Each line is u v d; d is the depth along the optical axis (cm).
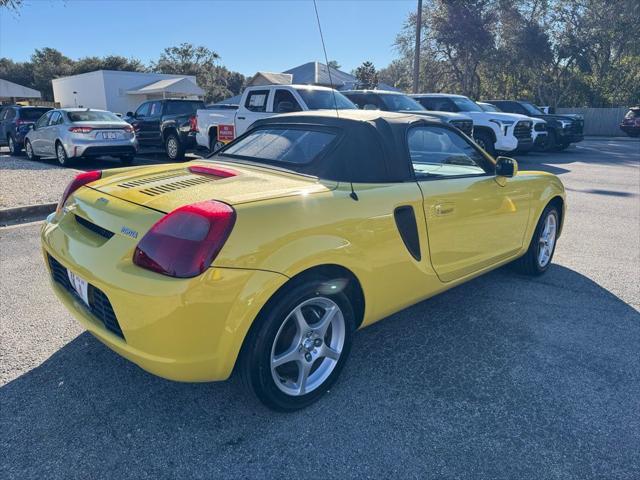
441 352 325
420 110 1205
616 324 370
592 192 935
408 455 231
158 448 232
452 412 263
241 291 218
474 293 426
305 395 261
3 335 331
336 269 257
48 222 309
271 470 221
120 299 220
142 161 1362
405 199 292
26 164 1218
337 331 272
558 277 469
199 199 238
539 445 239
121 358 306
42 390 273
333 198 258
